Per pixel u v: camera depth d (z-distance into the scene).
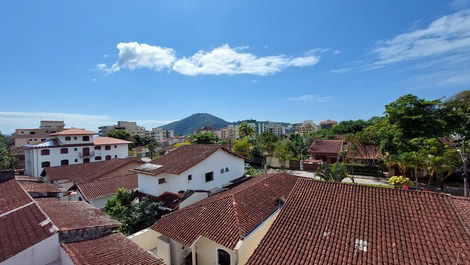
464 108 26.16
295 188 12.23
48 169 32.75
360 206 10.11
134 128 126.50
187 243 11.21
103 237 9.34
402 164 24.30
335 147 44.47
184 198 17.72
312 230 9.47
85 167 33.59
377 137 30.53
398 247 7.95
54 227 8.48
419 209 9.19
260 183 16.77
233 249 10.12
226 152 23.81
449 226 8.20
